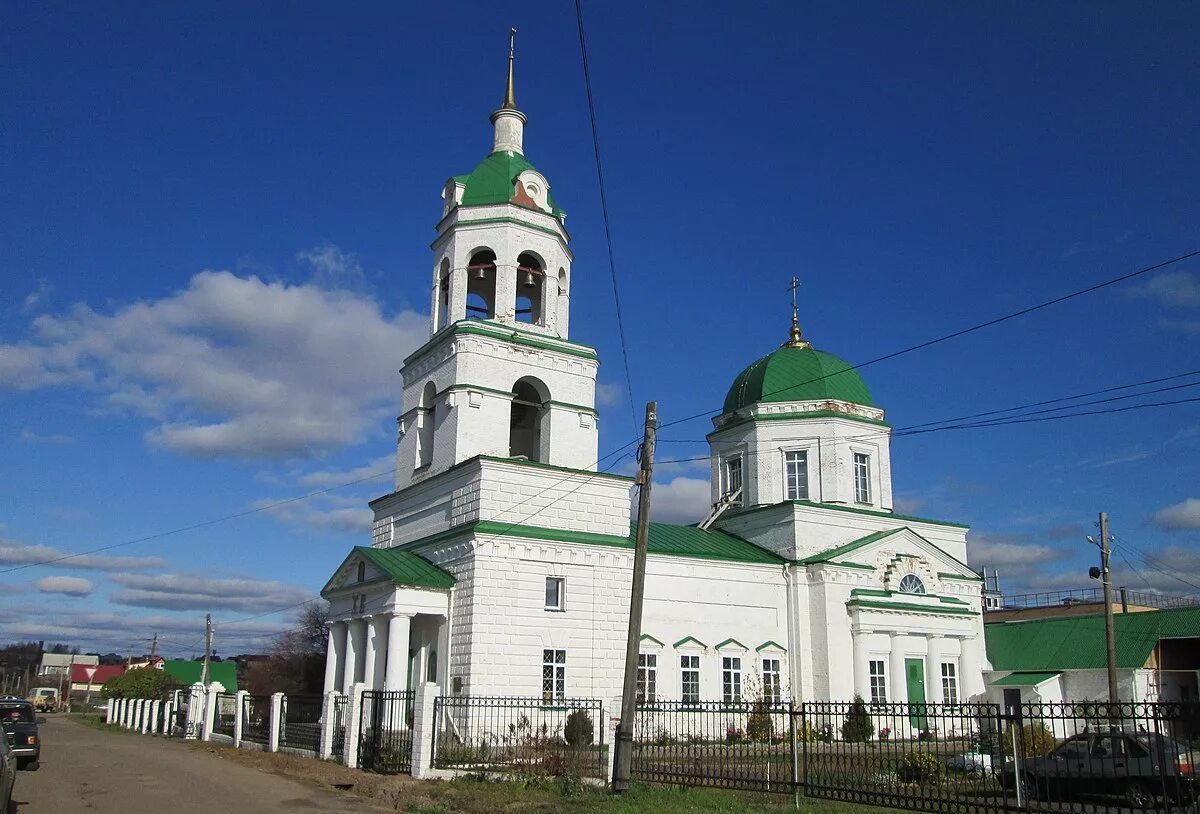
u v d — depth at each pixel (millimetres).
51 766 30078
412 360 41031
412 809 20844
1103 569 37781
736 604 42469
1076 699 46969
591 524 37375
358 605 37375
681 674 39688
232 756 33812
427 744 26375
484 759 27609
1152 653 46031
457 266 39469
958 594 48250
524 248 39719
